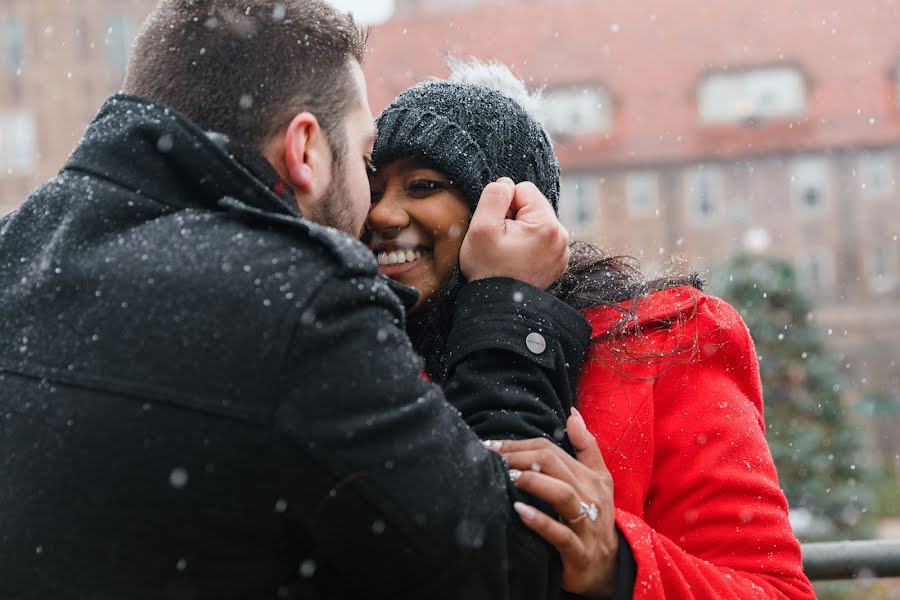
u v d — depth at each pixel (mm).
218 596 1406
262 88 1558
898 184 32719
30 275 1486
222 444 1353
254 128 1557
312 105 1595
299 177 1572
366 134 1688
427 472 1390
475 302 1693
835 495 12258
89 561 1383
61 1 32250
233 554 1384
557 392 1684
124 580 1385
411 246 1930
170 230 1448
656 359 1824
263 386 1355
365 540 1381
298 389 1358
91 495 1375
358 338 1403
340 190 1641
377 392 1384
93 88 32312
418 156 1899
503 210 1780
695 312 1864
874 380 31828
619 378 1810
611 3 35969
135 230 1464
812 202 33062
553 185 2082
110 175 1489
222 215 1470
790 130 33281
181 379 1367
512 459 1530
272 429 1350
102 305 1417
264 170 1541
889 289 32250
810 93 33562
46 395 1410
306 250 1438
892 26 34062
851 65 33750
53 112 32156
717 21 35031
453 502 1395
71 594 1390
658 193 33531
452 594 1418
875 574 2039
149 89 1574
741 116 33562
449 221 1912
